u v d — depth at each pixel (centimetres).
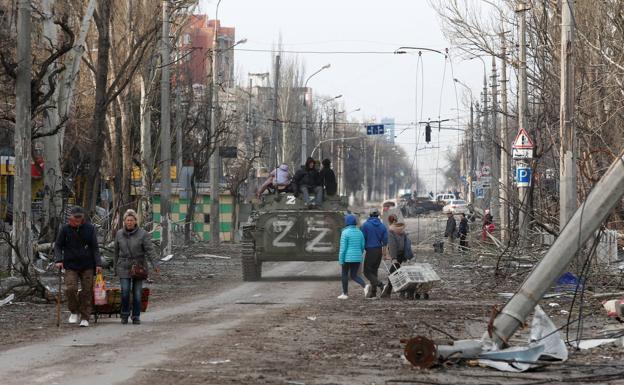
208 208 9781
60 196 4644
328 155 17975
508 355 1753
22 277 3475
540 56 5541
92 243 2541
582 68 4828
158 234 7656
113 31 6562
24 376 1593
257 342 2117
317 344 2089
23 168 3594
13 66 3609
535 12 5619
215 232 8375
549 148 5184
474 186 10162
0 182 6544
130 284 2608
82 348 2008
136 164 7725
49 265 4406
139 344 2078
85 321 2520
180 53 8081
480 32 6209
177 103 7981
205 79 8894
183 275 4994
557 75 5309
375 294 3578
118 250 2583
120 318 2750
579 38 4897
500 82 7125
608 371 1711
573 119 3678
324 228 4741
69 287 2527
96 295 2597
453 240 6725
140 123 7450
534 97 5712
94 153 4878
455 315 2820
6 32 4741
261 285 4391
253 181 10975
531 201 4725
